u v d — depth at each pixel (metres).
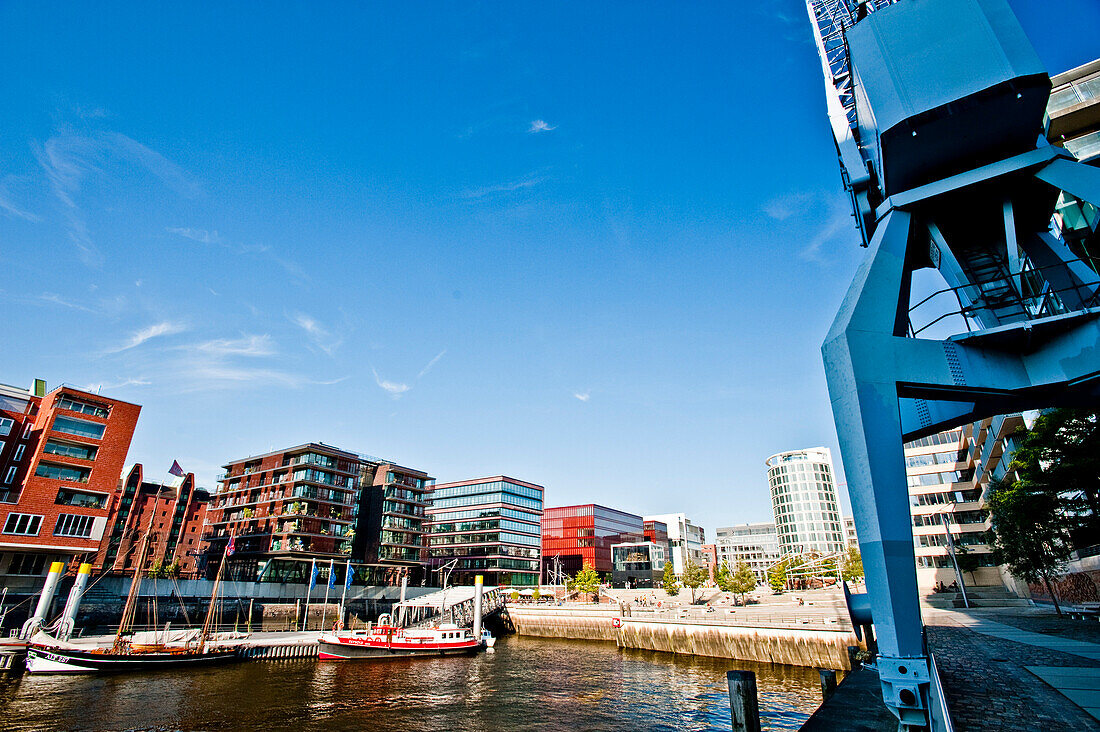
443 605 72.50
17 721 27.25
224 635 52.44
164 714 29.64
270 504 85.69
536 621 76.56
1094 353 11.06
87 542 53.00
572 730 28.28
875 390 11.33
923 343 11.88
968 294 14.92
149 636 48.16
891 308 12.28
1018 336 11.74
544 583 138.88
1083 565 43.50
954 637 28.03
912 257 15.07
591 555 137.25
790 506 158.12
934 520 75.06
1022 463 26.48
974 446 70.44
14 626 44.44
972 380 11.68
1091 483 23.69
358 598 74.00
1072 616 36.66
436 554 124.00
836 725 12.94
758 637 48.94
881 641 10.11
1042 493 27.38
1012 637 26.67
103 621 48.81
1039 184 13.83
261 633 57.16
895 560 10.18
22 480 53.19
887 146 14.38
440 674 43.81
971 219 14.97
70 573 51.69
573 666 48.22
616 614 69.50
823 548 151.50
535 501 131.25
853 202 19.05
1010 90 13.14
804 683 38.12
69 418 55.09
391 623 65.00
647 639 59.38
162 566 76.19
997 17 14.27
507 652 57.72
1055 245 14.66
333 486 86.25
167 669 40.25
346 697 35.00
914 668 9.62
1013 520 32.53
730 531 198.50
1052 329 11.52
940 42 14.51
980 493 74.25
